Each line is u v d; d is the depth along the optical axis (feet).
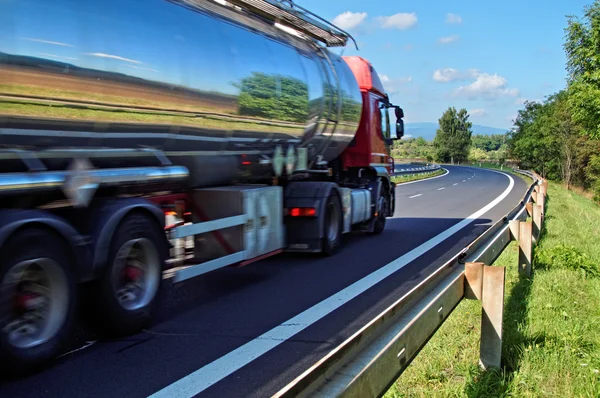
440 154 422.41
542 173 192.95
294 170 28.48
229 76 20.66
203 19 19.80
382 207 41.42
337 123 32.17
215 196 22.02
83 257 14.46
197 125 19.40
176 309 19.98
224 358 15.12
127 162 17.02
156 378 13.64
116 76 15.34
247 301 21.20
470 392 13.03
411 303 10.66
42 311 13.61
